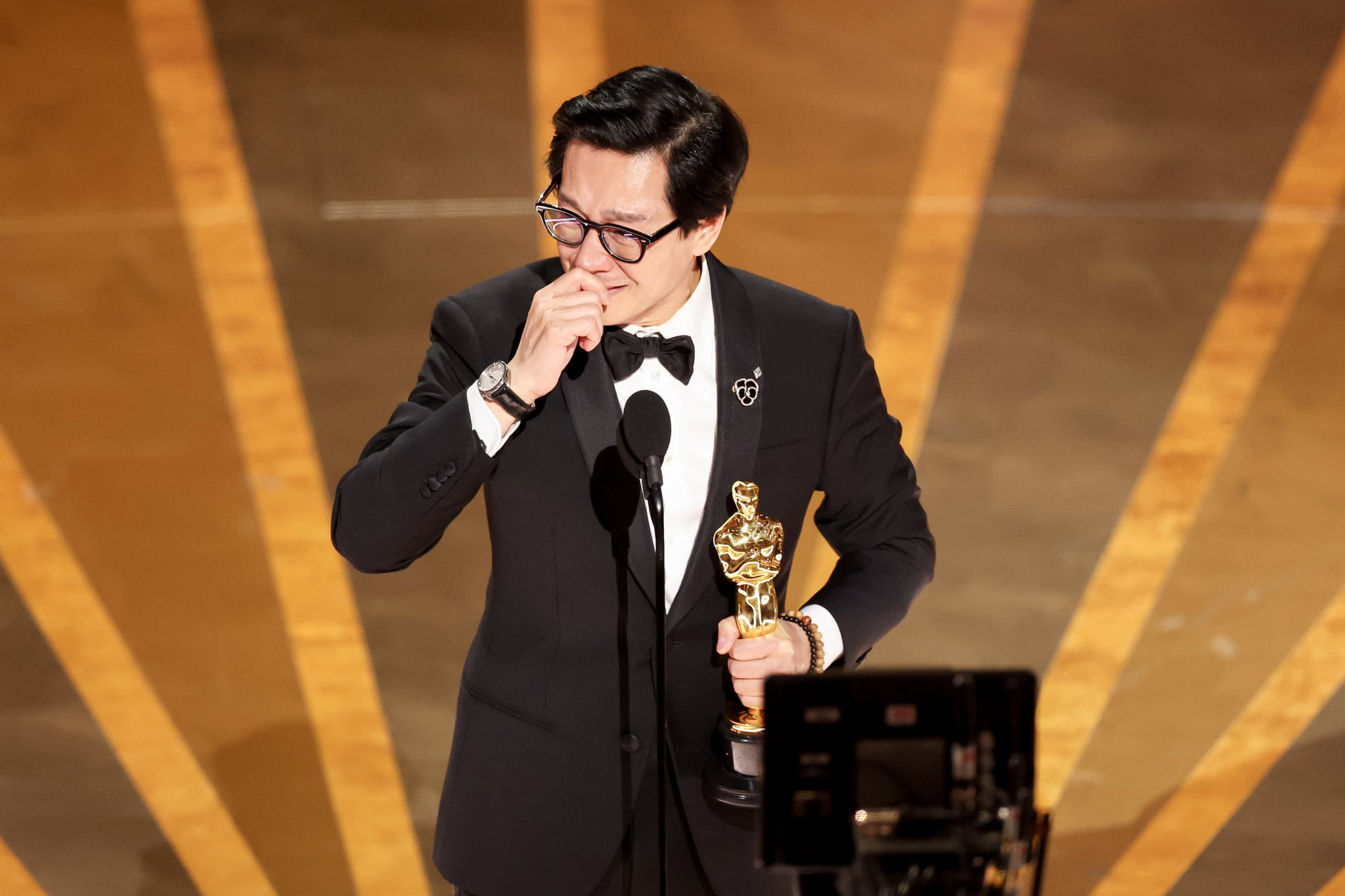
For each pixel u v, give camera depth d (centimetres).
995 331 2500
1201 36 3697
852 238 2978
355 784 1296
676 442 700
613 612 692
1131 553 1753
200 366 2330
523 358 632
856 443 749
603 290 628
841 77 3691
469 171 3288
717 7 3875
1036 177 3325
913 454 2017
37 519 1808
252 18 3612
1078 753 1352
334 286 2717
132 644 1530
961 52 3769
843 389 739
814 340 735
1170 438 2091
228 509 1841
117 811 1253
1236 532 1806
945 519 1827
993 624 1584
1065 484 1934
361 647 1530
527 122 3481
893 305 2625
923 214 3125
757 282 748
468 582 1667
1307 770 1329
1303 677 1491
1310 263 2872
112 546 1742
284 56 3531
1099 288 2722
